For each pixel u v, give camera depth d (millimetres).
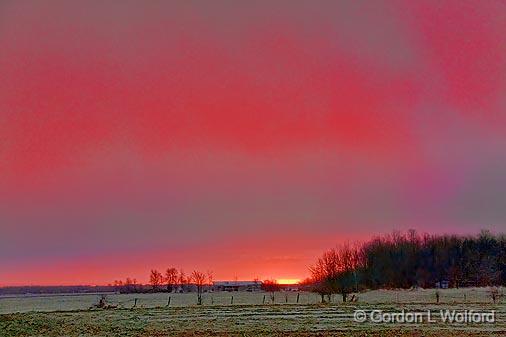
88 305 80188
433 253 124312
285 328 44531
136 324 49031
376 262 118750
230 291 118688
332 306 62688
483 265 122812
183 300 86812
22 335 43031
